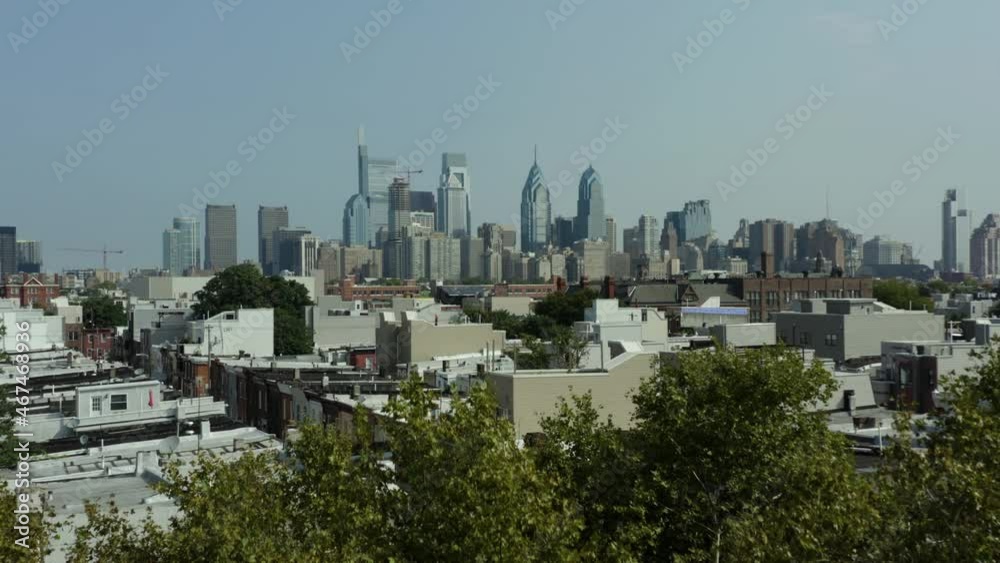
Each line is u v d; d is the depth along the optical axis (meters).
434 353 90.81
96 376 90.44
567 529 26.55
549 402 52.56
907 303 198.88
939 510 25.55
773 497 33.72
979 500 24.62
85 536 30.80
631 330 93.25
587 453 35.62
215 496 28.36
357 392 65.81
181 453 53.34
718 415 35.81
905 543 25.70
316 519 28.92
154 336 145.75
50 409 70.75
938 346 73.62
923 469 26.42
